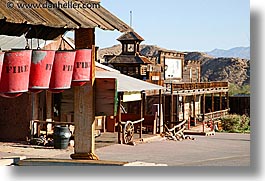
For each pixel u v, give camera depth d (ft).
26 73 27.91
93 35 32.55
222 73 208.03
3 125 62.44
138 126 76.74
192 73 140.26
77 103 33.63
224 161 49.98
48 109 66.64
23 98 61.77
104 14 33.45
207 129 101.14
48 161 32.17
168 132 77.36
